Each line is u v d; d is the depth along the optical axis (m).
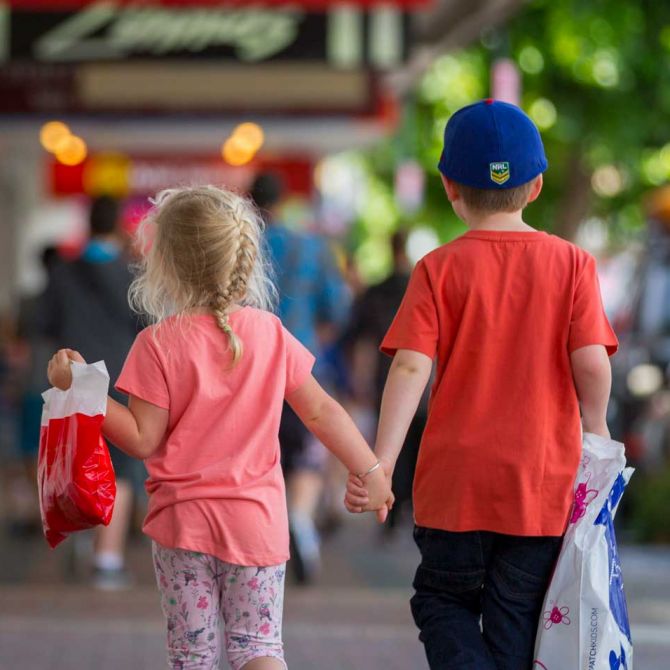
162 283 11.16
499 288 11.12
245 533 10.80
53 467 10.67
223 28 32.06
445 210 66.75
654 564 26.14
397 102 43.19
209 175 46.97
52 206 61.66
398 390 11.10
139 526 27.70
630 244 62.00
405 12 32.00
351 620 19.75
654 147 56.19
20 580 22.95
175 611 10.92
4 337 36.81
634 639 19.11
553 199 60.47
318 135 40.47
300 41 31.91
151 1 31.16
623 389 32.59
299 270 21.95
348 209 75.56
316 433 11.30
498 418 10.99
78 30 32.00
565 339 11.09
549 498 10.92
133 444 10.88
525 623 10.96
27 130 39.22
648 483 30.53
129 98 34.44
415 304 11.22
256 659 10.83
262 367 11.07
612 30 51.53
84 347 22.11
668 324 33.28
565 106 53.78
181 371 10.92
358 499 11.17
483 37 53.12
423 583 11.27
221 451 10.91
